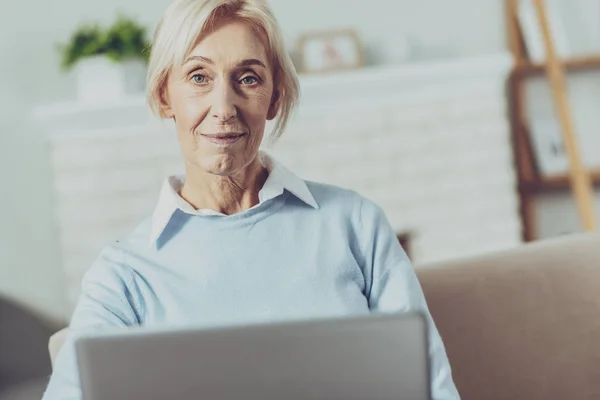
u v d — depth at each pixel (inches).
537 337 60.8
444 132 144.9
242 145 52.4
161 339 32.0
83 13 144.6
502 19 153.1
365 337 32.0
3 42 143.2
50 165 144.9
